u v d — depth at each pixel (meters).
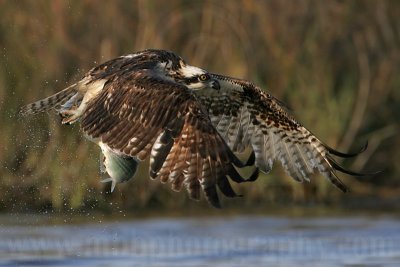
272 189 19.45
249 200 19.28
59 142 17.61
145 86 9.41
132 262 14.25
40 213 17.55
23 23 18.25
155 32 19.11
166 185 18.88
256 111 11.53
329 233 16.31
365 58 20.53
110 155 9.84
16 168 17.64
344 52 20.62
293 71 19.72
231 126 11.60
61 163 17.62
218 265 14.05
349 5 20.73
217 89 10.98
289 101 19.66
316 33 20.08
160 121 9.19
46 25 18.36
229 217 17.98
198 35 19.50
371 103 20.61
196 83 10.95
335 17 20.47
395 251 14.89
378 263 14.16
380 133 20.41
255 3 19.78
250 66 19.45
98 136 9.34
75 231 16.67
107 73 10.12
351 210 18.61
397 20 21.27
